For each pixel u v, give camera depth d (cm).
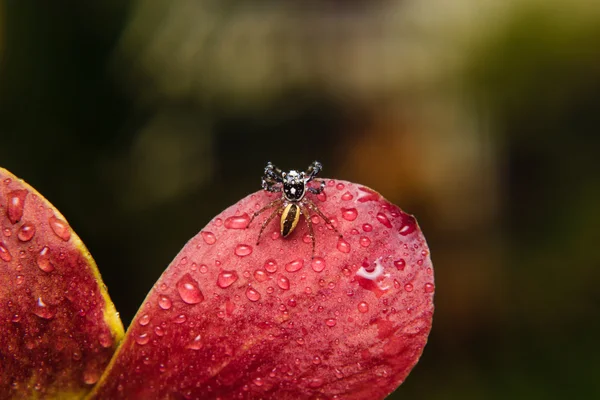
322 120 65
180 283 14
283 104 65
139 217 43
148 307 14
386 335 14
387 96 66
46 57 35
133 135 41
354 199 14
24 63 35
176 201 47
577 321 41
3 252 14
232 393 14
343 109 66
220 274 14
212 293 14
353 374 14
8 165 35
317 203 14
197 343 14
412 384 39
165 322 14
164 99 45
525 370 39
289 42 67
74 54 36
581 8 47
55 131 36
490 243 49
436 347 42
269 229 14
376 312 14
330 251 14
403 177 60
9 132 35
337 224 14
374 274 14
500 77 50
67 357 14
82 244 14
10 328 14
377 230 14
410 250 14
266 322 14
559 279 44
